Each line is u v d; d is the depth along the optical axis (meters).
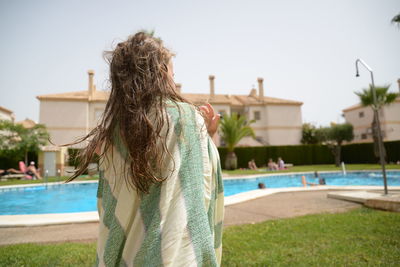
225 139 25.11
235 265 2.87
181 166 0.87
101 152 0.96
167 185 0.85
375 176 17.50
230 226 4.60
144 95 0.91
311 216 5.16
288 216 5.42
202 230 0.84
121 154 0.91
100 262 0.88
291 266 2.81
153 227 0.81
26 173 18.59
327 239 3.67
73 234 4.48
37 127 21.02
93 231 4.67
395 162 25.08
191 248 0.80
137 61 0.97
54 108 29.02
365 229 4.08
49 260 3.12
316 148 30.64
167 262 0.77
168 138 0.88
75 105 29.39
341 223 4.48
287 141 35.72
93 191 14.26
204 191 0.91
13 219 5.36
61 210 10.27
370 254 3.09
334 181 17.41
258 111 35.91
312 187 9.80
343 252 3.18
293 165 29.72
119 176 0.90
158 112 0.89
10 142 20.16
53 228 4.92
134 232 0.84
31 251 3.46
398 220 4.54
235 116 25.17
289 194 8.64
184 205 0.84
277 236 3.86
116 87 0.97
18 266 2.95
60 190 14.48
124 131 0.89
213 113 1.17
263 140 35.53
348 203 6.70
